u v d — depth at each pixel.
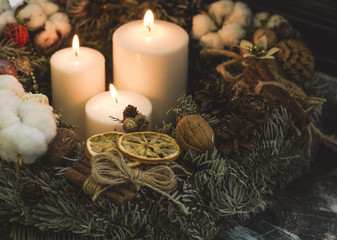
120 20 0.75
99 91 0.70
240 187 0.60
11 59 0.67
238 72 0.71
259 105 0.61
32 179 0.58
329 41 0.78
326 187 0.70
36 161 0.58
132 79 0.67
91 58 0.69
